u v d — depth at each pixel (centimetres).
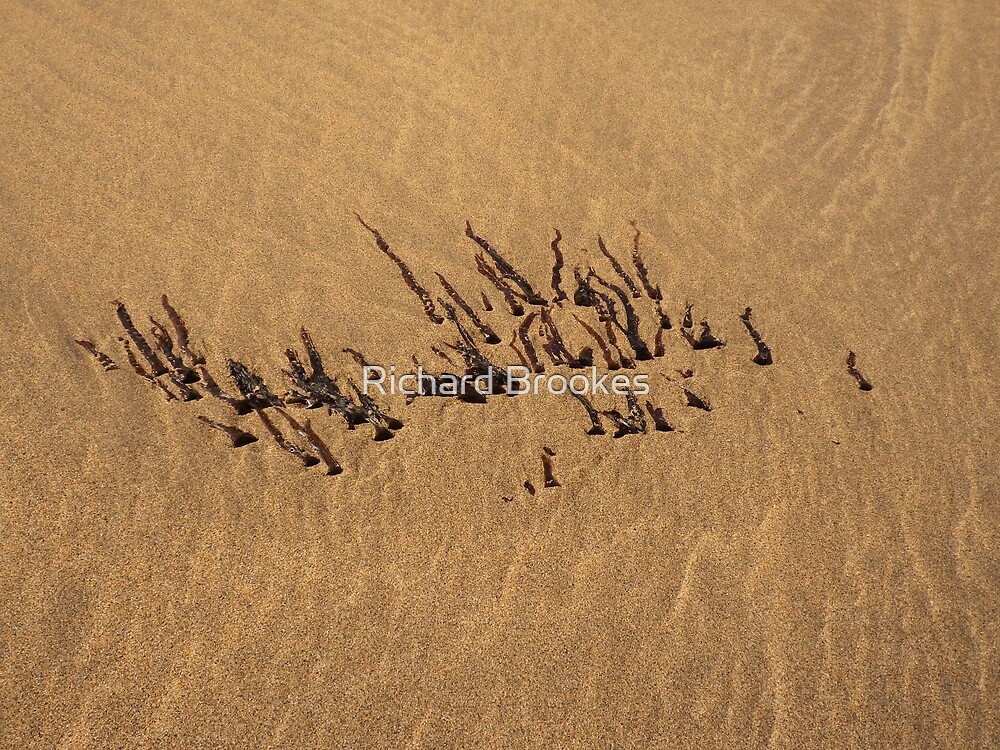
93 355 429
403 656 334
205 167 543
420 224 523
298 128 582
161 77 608
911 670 338
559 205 545
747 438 422
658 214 545
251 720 314
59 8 655
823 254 527
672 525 384
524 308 480
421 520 380
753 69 684
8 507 367
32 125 556
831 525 386
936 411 438
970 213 563
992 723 323
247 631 338
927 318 489
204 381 425
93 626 336
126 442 396
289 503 382
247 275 479
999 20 764
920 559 374
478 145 584
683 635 345
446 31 688
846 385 449
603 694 326
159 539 364
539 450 412
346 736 312
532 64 662
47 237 484
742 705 326
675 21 728
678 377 450
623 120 618
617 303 487
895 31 745
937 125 642
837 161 603
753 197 565
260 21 674
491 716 319
